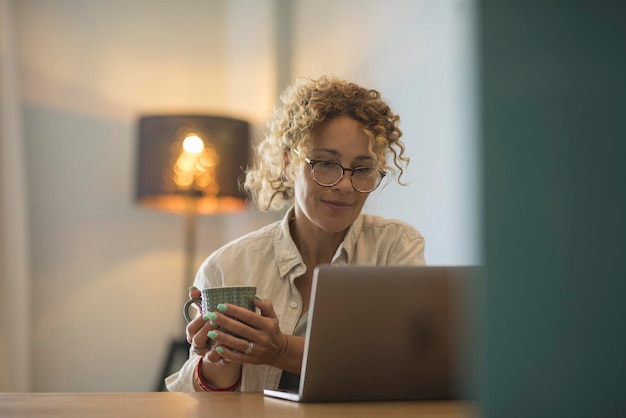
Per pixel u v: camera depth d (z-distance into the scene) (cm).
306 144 166
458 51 247
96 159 372
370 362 123
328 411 112
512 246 55
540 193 55
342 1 337
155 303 375
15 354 340
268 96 376
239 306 138
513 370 56
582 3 55
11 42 353
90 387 365
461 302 122
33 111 365
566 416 56
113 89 377
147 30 384
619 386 57
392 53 300
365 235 182
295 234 180
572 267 56
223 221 387
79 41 374
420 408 117
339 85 173
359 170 167
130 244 374
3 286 336
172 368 366
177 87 385
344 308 120
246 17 386
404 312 123
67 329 364
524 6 55
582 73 55
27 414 105
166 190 330
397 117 178
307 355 121
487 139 54
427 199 272
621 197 56
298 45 368
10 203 343
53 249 364
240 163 339
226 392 139
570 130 55
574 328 56
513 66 55
